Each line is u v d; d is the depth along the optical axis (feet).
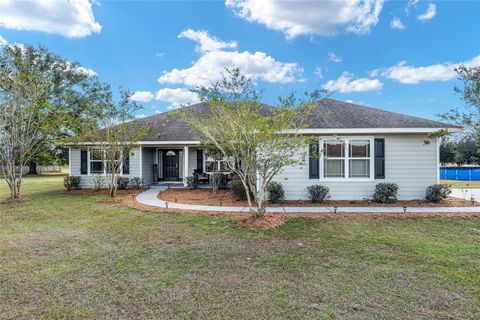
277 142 23.27
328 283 12.43
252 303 10.73
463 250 16.67
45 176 97.71
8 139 37.04
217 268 14.21
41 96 43.80
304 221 23.98
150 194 42.06
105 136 40.27
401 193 33.76
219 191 45.21
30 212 29.19
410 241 18.49
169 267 14.37
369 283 12.41
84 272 13.74
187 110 33.94
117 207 31.63
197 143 48.73
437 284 12.30
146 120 57.62
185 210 28.86
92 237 19.81
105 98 41.34
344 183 34.06
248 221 23.12
